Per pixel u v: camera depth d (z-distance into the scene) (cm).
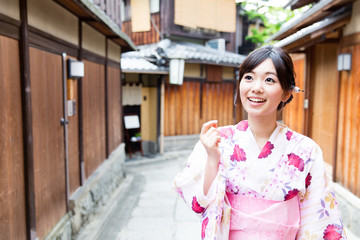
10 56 277
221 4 1355
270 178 128
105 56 686
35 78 335
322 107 650
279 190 127
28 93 304
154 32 1273
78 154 502
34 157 333
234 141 138
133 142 1174
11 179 277
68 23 442
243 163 132
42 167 354
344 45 464
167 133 1175
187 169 148
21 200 297
